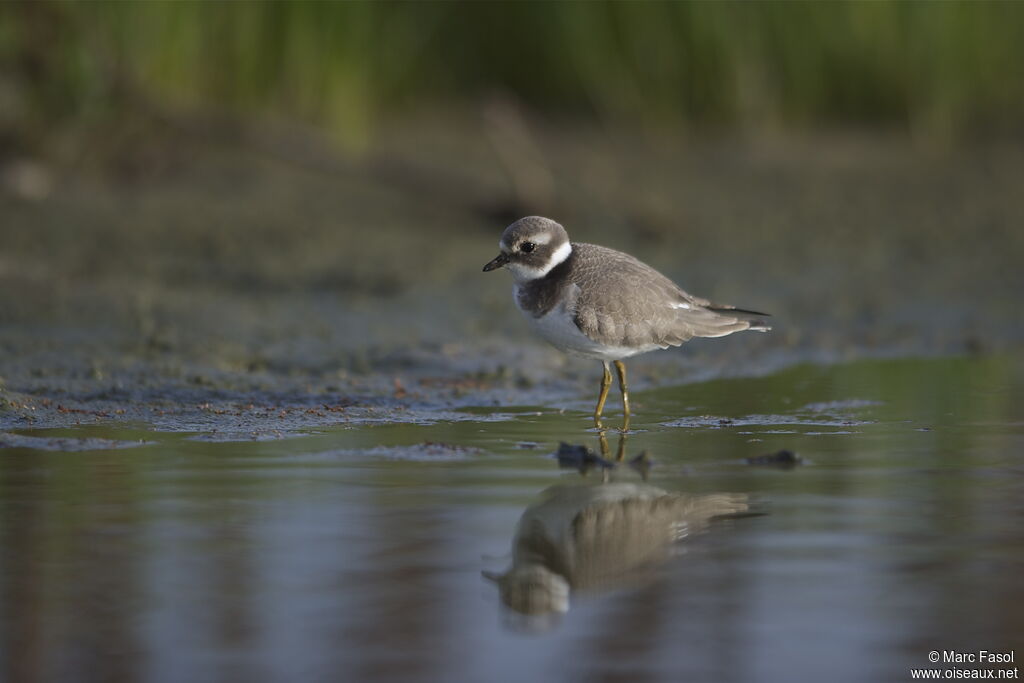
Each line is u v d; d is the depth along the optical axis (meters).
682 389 12.32
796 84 23.59
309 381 12.05
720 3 22.67
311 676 5.58
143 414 10.57
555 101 23.59
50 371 11.73
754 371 13.22
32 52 18.36
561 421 10.76
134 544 7.16
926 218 20.25
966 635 5.98
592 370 13.00
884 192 21.59
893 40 23.69
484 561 6.96
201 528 7.45
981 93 24.05
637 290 10.66
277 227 18.84
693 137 23.42
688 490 8.36
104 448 9.41
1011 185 21.92
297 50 20.16
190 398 11.18
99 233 17.89
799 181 22.02
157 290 15.37
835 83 24.09
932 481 8.58
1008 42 23.75
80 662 5.69
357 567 6.85
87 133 19.66
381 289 16.11
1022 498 8.12
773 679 5.57
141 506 7.87
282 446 9.61
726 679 5.55
